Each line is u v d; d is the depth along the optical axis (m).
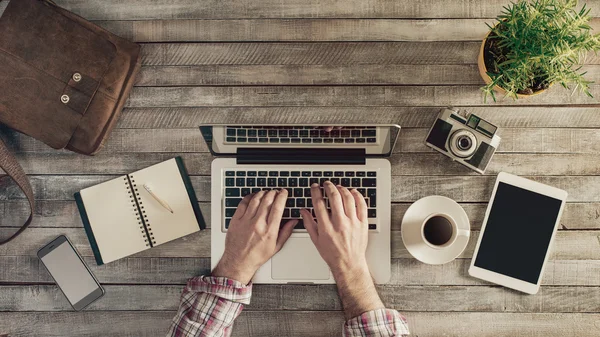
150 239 1.23
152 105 1.26
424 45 1.24
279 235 1.17
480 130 1.18
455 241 1.15
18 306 1.25
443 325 1.22
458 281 1.22
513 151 1.23
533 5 1.04
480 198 1.23
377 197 1.18
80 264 1.24
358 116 1.24
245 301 1.14
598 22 1.21
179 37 1.26
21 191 1.27
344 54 1.25
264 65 1.25
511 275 1.18
